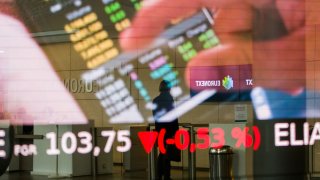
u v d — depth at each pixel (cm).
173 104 766
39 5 954
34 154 934
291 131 580
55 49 1057
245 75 945
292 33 570
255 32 579
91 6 1022
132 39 1040
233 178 618
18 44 964
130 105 1091
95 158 929
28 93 1006
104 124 1105
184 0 857
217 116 1003
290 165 577
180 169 938
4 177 881
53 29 1021
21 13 940
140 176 889
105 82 1109
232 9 766
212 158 630
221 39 891
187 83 1031
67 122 936
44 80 1027
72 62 1134
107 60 1100
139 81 1080
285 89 576
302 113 583
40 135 901
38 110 1017
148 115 1074
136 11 967
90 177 887
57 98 1062
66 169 902
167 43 995
